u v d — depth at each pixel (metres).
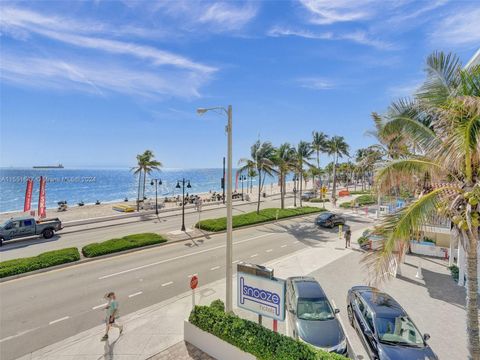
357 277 15.25
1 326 10.21
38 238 23.53
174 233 24.64
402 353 7.96
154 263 17.00
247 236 24.25
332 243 22.17
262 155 34.16
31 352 8.77
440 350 9.16
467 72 6.58
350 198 55.62
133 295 12.76
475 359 6.44
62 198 72.81
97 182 133.25
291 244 21.80
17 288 13.37
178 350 8.87
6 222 21.81
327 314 9.75
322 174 81.75
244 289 9.11
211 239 23.00
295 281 11.53
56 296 12.59
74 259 16.86
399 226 6.22
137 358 8.47
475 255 6.36
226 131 10.89
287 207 42.22
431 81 7.41
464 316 11.27
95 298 12.41
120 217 33.19
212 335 8.61
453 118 5.98
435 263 17.48
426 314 11.41
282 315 8.33
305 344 7.61
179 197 54.31
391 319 8.91
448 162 5.92
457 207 6.22
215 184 126.00
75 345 9.09
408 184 7.35
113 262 17.16
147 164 44.19
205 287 13.69
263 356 7.55
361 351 9.12
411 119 7.64
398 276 15.42
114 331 9.88
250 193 66.94
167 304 11.91
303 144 44.03
